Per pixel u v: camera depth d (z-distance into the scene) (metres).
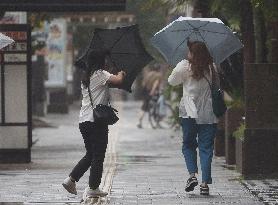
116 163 32.78
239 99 33.47
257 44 31.61
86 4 33.00
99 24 69.25
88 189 21.36
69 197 22.08
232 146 31.91
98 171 21.11
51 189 23.94
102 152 21.12
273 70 26.75
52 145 45.22
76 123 69.25
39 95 76.88
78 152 39.91
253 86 26.73
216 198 21.64
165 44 23.72
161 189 23.67
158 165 31.81
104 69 21.30
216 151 35.88
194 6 32.44
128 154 38.00
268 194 22.48
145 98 63.22
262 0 25.12
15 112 33.59
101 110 20.88
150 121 62.97
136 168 30.45
